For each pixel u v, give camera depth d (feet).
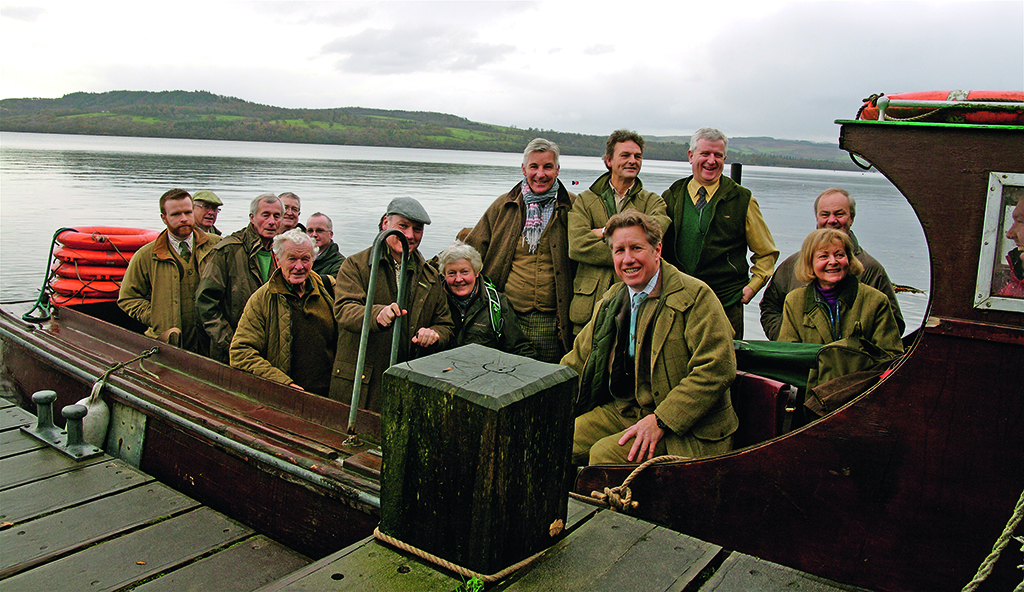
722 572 6.67
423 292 12.37
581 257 12.44
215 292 14.79
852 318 10.24
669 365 9.46
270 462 9.56
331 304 13.89
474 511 6.06
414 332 12.16
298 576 6.14
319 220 17.31
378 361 12.02
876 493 6.89
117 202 71.15
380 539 6.72
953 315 6.29
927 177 6.20
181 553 9.52
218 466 10.66
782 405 9.57
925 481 6.64
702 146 12.94
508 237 13.50
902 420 6.68
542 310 13.21
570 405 6.72
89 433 12.71
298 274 12.95
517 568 6.29
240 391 12.03
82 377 13.46
